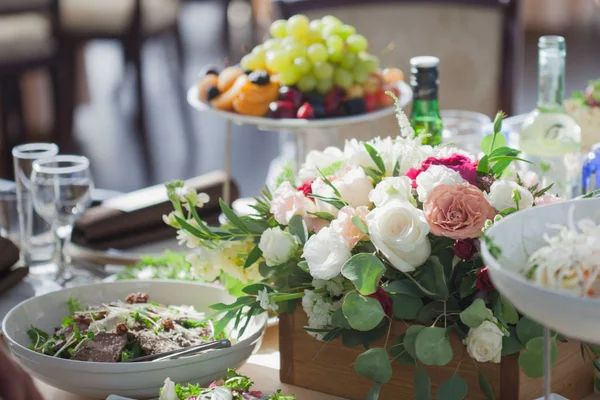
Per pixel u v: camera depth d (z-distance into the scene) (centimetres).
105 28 513
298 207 111
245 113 194
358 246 106
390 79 210
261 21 636
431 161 108
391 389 111
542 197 106
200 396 99
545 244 81
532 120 143
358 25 273
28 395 91
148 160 484
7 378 89
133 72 534
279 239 108
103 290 137
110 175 463
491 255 76
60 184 165
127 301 132
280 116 192
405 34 273
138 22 525
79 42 500
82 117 536
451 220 97
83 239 174
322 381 118
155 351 115
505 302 98
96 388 109
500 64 266
